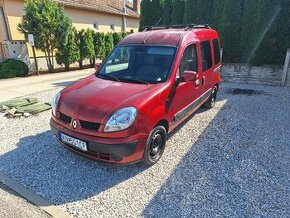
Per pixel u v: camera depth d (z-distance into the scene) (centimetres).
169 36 457
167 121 395
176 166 379
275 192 317
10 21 1351
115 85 386
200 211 285
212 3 1073
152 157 375
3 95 809
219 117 592
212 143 455
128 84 389
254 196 309
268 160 395
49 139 469
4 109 642
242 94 814
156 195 313
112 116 318
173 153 419
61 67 1548
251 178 347
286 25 905
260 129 519
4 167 373
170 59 415
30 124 548
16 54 1312
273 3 899
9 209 288
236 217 275
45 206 294
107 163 330
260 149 431
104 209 289
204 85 547
